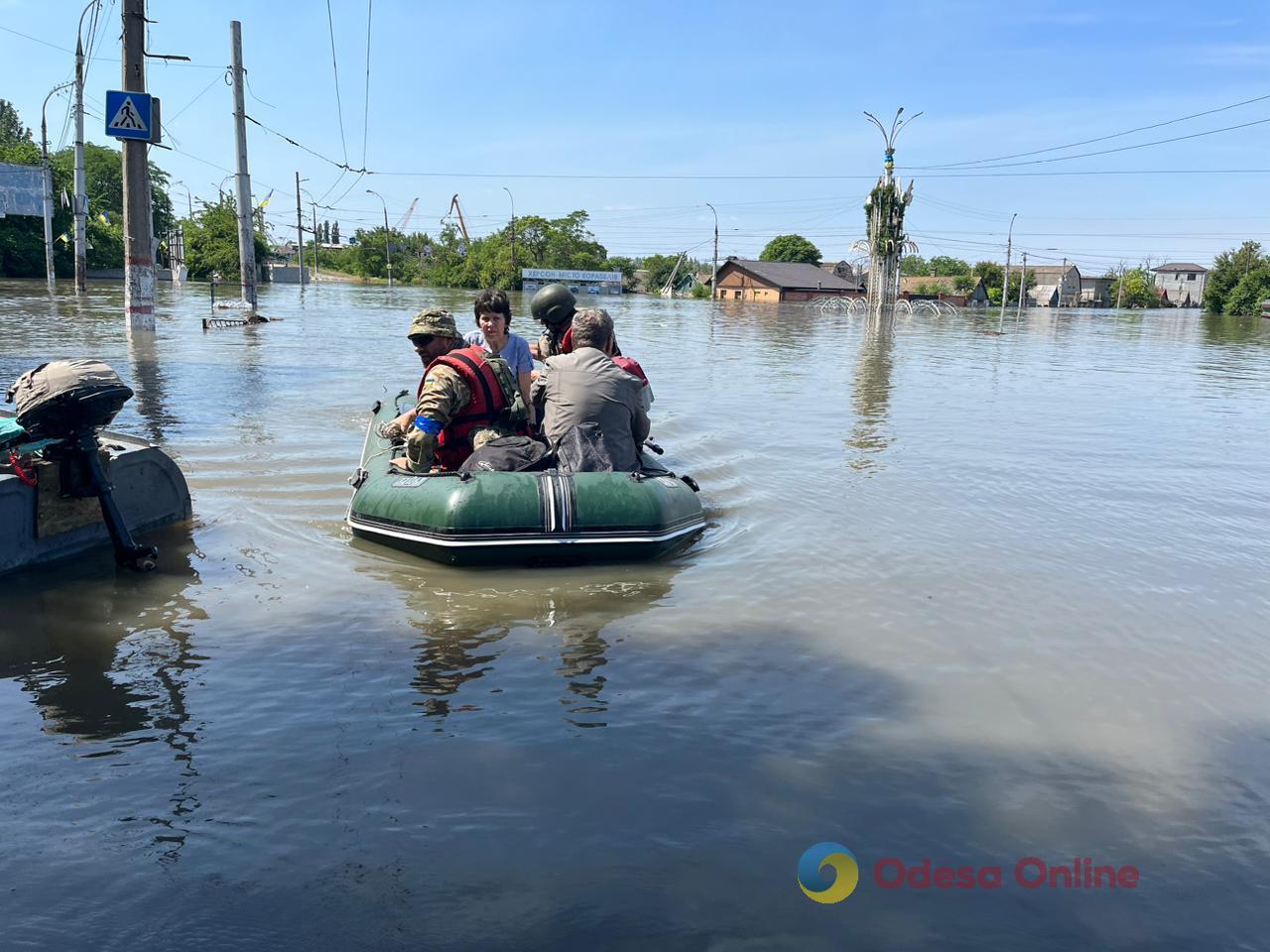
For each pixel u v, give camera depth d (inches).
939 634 160.4
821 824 102.3
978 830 101.9
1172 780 113.4
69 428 183.8
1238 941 85.4
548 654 148.7
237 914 85.8
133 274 683.4
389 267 3949.3
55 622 159.2
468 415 226.8
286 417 355.6
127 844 96.3
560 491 197.3
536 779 110.1
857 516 241.3
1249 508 255.4
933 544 215.5
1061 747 121.2
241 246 1009.5
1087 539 221.8
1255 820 105.1
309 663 143.3
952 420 403.9
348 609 168.1
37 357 517.0
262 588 178.4
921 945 83.7
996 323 1691.7
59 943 81.9
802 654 150.5
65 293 1382.9
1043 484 281.3
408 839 97.8
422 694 133.0
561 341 269.7
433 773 111.3
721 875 92.9
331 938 82.9
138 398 393.7
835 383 543.5
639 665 144.9
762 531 226.1
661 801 105.9
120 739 118.5
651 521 199.6
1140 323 1897.1
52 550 191.3
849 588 184.1
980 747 120.6
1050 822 103.8
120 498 203.6
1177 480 289.9
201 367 509.0
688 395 468.8
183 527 217.6
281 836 98.0
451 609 169.0
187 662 143.0
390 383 462.6
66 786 107.0
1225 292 3120.1
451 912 86.5
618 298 3304.6
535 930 84.4
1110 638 160.1
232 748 116.6
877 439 351.6
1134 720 129.3
